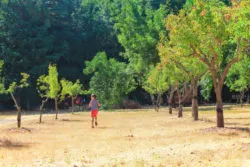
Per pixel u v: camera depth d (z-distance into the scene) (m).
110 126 26.59
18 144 16.67
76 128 25.39
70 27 88.19
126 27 61.78
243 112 40.88
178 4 63.34
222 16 18.98
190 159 11.36
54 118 38.06
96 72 67.12
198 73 26.83
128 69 64.56
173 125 25.27
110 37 88.88
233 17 15.45
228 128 19.56
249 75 34.34
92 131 22.80
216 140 15.78
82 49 87.31
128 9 62.28
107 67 67.44
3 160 12.09
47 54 79.31
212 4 20.09
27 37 76.06
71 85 51.81
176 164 10.61
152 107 70.81
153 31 57.53
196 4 19.94
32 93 74.81
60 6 88.12
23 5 78.56
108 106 66.00
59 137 19.61
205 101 80.12
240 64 32.62
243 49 19.70
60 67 82.50
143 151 13.44
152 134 19.70
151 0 73.75
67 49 81.50
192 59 22.61
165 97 80.31
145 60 56.88
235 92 82.06
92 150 14.34
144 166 10.34
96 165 10.70
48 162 11.49
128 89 67.81
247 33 13.95
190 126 23.75
